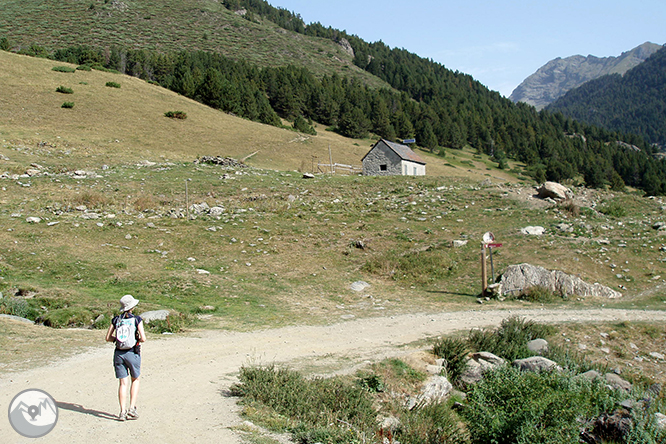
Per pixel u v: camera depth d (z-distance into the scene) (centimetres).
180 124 7025
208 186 3959
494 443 961
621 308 1880
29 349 1151
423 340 1497
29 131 5256
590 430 1051
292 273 2364
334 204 3600
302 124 11431
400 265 2459
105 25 18788
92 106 6769
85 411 774
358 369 1166
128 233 2673
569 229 2762
